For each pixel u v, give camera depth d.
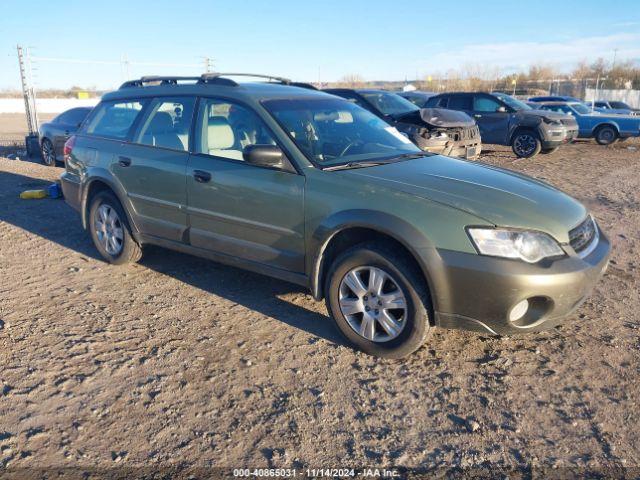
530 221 3.37
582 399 3.26
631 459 2.77
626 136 17.69
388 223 3.45
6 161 13.59
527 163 13.30
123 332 4.07
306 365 3.62
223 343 3.91
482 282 3.25
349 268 3.68
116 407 3.16
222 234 4.43
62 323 4.21
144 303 4.61
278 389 3.35
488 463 2.75
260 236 4.17
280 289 4.91
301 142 4.10
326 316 4.35
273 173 4.04
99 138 5.55
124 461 2.74
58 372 3.51
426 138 9.96
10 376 3.46
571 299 3.37
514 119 14.03
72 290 4.89
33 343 3.88
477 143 10.87
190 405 3.19
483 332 3.41
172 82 5.27
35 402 3.20
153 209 4.95
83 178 5.60
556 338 3.99
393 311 3.62
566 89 46.91
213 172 4.38
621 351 3.81
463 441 2.90
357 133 4.61
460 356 3.73
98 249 5.66
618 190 9.51
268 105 4.34
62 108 41.53
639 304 4.59
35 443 2.86
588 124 18.23
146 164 4.92
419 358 3.71
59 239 6.51
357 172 3.86
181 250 4.88
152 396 3.27
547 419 3.08
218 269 5.43
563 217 3.53
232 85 4.62
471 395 3.30
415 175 3.85
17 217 7.60
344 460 2.77
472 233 3.30
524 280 3.21
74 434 2.93
